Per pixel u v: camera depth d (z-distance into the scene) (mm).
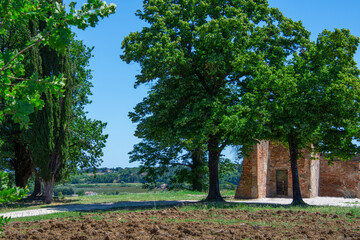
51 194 23609
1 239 8250
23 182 29562
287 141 24016
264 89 20703
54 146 23188
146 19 24000
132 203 21969
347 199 27891
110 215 12492
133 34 23703
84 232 8898
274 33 24062
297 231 8758
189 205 17812
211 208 14820
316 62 21172
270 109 20062
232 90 24312
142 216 11969
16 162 29766
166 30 22266
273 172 30625
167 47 21000
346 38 20922
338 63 21062
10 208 20156
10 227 10242
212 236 8117
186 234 8367
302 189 29234
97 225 9805
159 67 21922
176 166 39594
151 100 23484
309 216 11883
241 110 20125
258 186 27719
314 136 20625
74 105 30766
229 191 37250
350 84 20047
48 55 23078
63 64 23828
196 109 21406
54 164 23562
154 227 8883
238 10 22688
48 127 22750
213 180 23672
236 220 10859
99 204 21516
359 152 21641
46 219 13125
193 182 39031
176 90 22062
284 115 20141
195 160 38812
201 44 21516
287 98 19688
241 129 19875
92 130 30109
